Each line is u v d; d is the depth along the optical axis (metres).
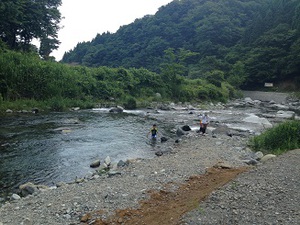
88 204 7.38
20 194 9.20
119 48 126.69
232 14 116.19
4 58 29.84
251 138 16.58
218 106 40.00
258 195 6.91
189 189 8.33
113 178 9.86
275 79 73.44
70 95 32.75
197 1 137.25
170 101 41.25
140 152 14.92
